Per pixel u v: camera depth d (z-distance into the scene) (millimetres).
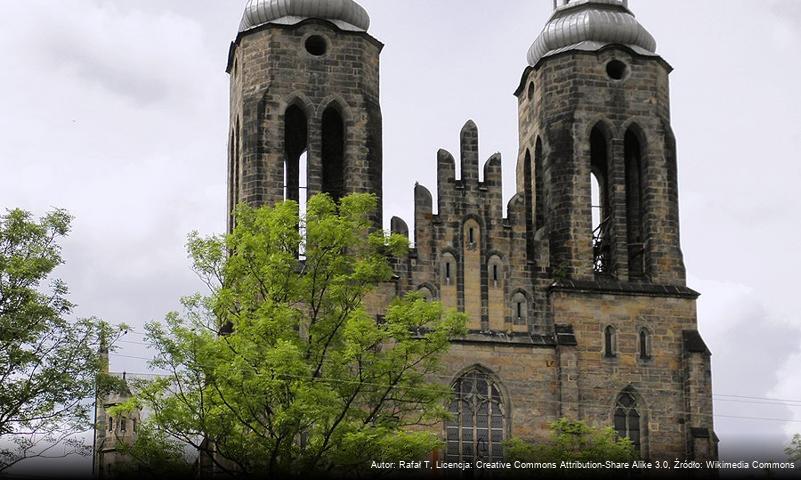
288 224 92625
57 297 94812
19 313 92375
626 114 113438
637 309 109250
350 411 89062
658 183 112500
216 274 92625
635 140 115625
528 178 118250
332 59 111062
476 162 110250
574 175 111688
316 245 92562
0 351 92500
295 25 110812
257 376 85125
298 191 116812
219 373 85125
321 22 111125
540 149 115500
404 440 87500
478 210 109500
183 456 106562
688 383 108062
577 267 110000
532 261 109375
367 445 87188
